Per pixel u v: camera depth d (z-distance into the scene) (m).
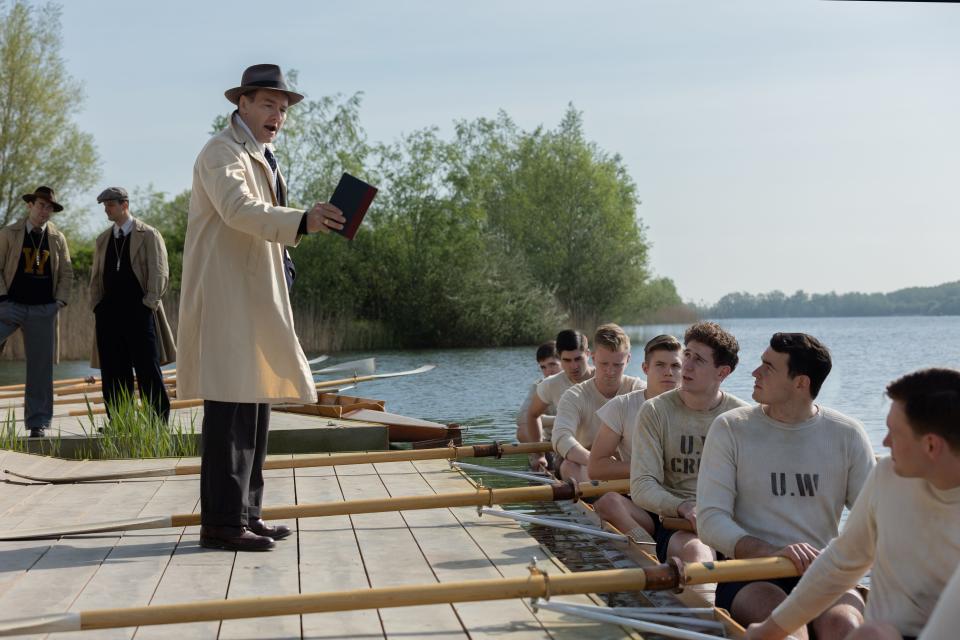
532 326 38.00
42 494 6.00
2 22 33.91
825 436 4.14
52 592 3.89
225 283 4.41
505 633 3.48
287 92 4.70
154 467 7.02
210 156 4.40
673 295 53.91
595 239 45.66
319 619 3.60
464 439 10.83
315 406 9.70
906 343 34.41
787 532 4.10
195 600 3.79
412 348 36.56
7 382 18.38
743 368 21.84
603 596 4.50
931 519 2.88
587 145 47.59
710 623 3.67
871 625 2.80
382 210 37.03
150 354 8.35
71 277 8.50
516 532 5.04
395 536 4.94
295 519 5.37
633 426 5.67
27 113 34.28
